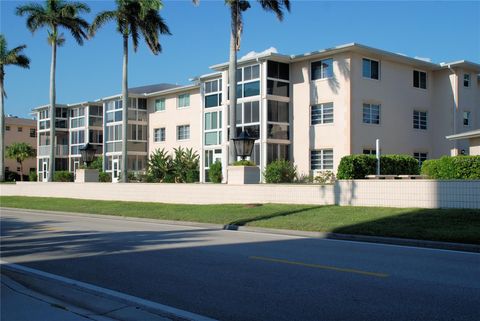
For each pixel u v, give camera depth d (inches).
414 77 1376.7
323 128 1277.1
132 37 1424.7
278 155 1337.4
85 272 363.3
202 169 1622.8
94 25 1396.4
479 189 626.5
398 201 701.3
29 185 1391.5
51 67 1563.7
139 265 387.5
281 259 406.9
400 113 1331.2
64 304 279.0
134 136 1953.7
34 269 375.6
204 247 482.0
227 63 1445.6
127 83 1414.9
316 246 487.2
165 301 279.3
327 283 315.3
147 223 761.0
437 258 410.6
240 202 895.1
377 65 1293.1
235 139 917.8
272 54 1291.8
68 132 2418.8
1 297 288.0
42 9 1562.5
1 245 508.1
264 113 1310.3
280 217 686.5
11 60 1876.2
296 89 1347.2
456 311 248.4
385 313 247.0
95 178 1277.1
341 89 1237.1
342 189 764.0
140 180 1708.9
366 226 571.2
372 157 886.4
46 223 757.3
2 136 1902.1
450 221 565.3
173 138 1867.6
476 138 1099.9
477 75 1439.5
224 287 308.8
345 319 239.1
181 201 987.3
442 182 660.1
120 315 253.3
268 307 262.5
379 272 349.1
